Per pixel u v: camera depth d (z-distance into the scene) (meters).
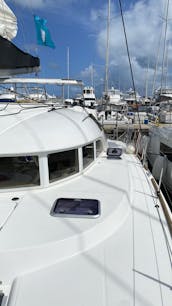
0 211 2.22
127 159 4.35
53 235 1.91
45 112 3.40
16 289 1.60
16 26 3.97
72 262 1.82
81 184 2.86
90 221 2.11
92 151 3.62
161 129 7.76
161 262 1.85
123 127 9.74
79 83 4.80
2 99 4.59
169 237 2.14
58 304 1.50
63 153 2.88
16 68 3.37
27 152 2.56
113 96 18.67
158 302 1.54
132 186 3.02
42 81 4.61
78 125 3.41
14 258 1.75
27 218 2.12
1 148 2.52
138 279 1.69
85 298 1.54
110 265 1.80
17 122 2.86
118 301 1.53
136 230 2.20
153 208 2.60
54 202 2.38
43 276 1.71
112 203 2.41
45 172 2.66
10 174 2.54
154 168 5.33
